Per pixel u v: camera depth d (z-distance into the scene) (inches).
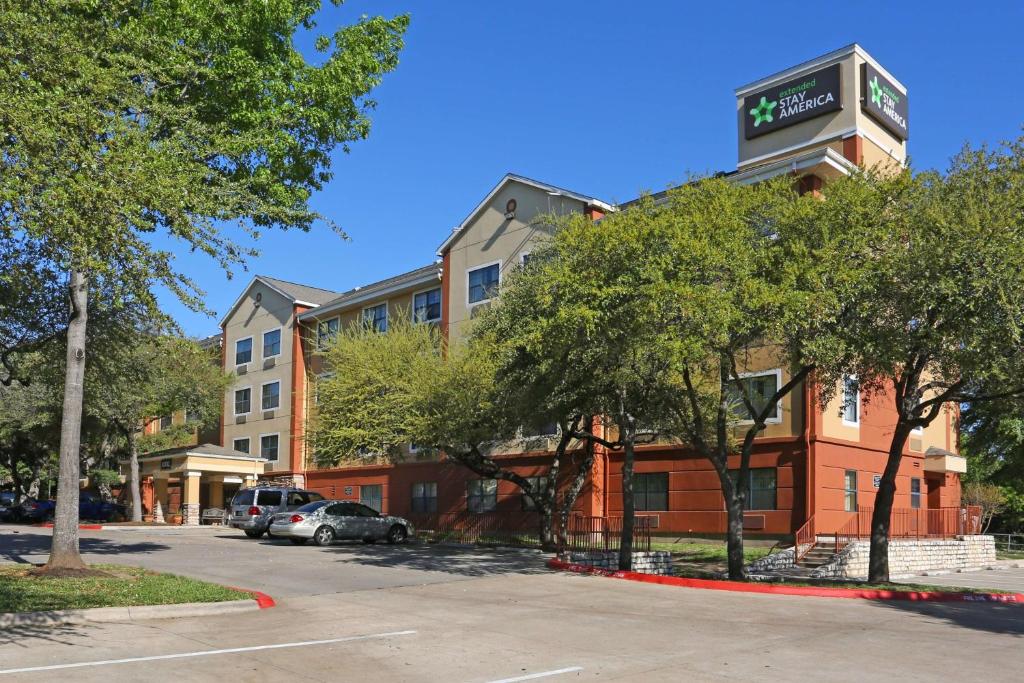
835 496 1041.5
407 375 1067.3
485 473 1094.4
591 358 708.0
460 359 1056.8
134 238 448.1
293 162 803.4
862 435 1107.9
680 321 627.2
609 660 394.6
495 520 1357.0
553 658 400.2
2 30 422.6
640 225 650.2
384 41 820.6
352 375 1110.4
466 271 1403.8
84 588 569.9
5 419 1588.3
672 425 858.8
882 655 406.9
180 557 903.1
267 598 587.8
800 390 1037.8
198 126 590.9
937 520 1177.4
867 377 737.6
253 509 1318.9
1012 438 1470.2
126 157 440.5
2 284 722.2
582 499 1227.9
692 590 687.7
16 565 706.8
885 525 763.4
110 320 852.0
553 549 1071.0
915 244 624.1
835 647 428.5
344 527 1185.4
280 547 1096.8
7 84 415.5
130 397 1535.4
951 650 422.6
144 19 684.1
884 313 641.6
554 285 689.6
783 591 674.2
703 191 705.6
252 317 1978.3
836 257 628.1
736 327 621.0
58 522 651.5
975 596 685.9
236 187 609.3
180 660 386.0
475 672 367.9
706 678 354.3
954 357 631.8
